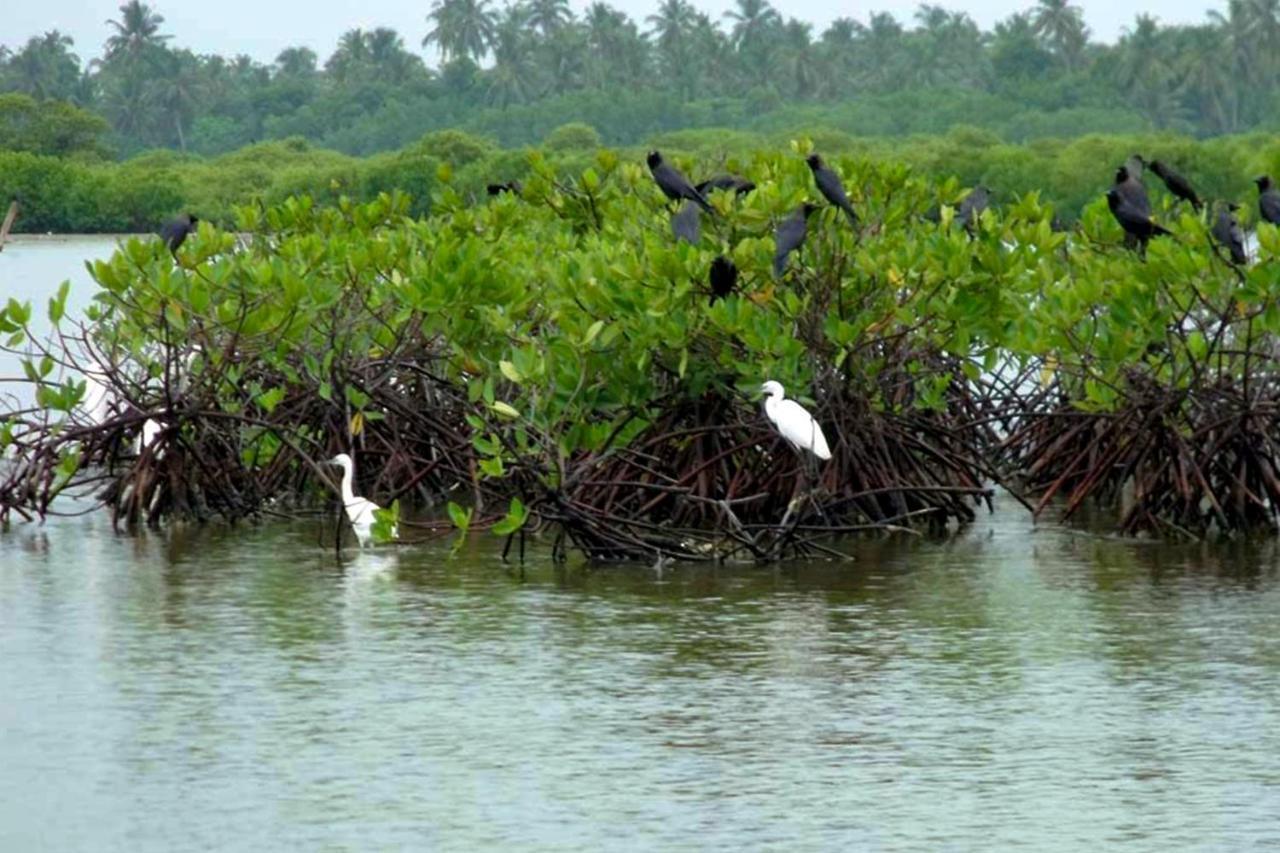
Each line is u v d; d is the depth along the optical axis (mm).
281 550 36125
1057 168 143375
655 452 36531
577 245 43094
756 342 34281
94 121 197625
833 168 41562
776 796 21562
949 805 21281
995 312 36344
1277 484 36969
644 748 23297
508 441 34906
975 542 37094
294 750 23234
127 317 40031
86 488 43375
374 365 38938
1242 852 19844
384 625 29688
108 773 22391
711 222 38125
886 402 37906
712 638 28828
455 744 23469
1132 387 37281
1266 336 37250
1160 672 26766
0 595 32031
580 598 31688
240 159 181750
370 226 47750
